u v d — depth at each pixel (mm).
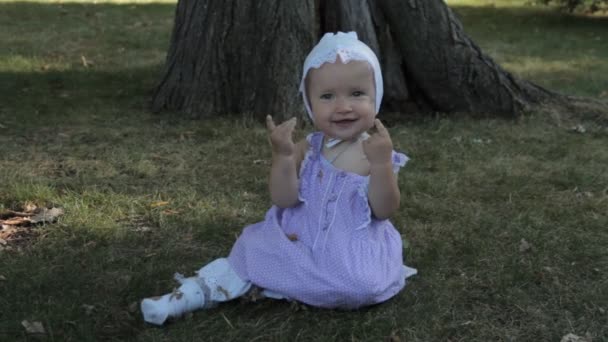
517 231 3867
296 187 2877
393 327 2869
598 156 5270
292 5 5656
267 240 2910
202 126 5730
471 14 13336
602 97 7367
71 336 2787
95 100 6625
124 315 2961
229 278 2938
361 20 6039
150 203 4156
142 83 7398
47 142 5340
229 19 5816
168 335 2795
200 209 4082
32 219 3871
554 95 6574
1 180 4465
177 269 3373
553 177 4773
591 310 3059
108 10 13031
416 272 3316
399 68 6316
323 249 2834
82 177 4570
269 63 5734
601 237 3816
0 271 3309
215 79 5961
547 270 3398
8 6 12852
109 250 3564
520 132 5812
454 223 3975
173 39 6211
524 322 2965
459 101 6219
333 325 2865
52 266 3377
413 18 6023
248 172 4746
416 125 5996
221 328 2846
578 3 12828
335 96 2826
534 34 11320
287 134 2797
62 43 9711
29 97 6707
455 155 5211
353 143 2953
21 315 2926
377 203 2828
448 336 2846
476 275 3354
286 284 2838
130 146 5262
